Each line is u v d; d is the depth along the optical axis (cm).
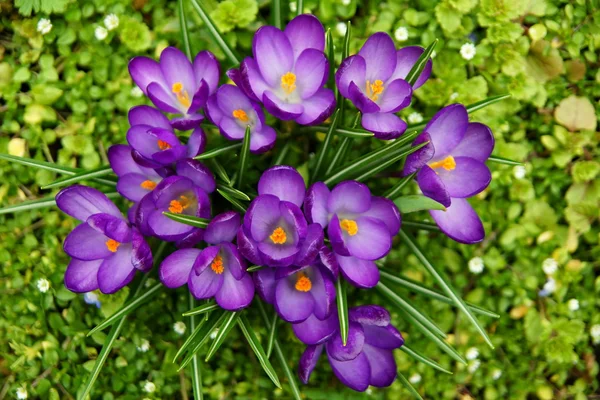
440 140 55
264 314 59
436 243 63
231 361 62
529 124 64
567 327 63
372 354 57
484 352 63
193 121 55
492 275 63
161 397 63
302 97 55
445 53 63
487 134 55
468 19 63
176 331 62
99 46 63
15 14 64
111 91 63
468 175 55
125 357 62
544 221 63
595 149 64
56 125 63
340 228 52
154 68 56
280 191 54
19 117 63
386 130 55
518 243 63
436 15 63
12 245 62
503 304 63
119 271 55
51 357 62
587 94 65
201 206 53
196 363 58
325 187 54
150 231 54
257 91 55
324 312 53
